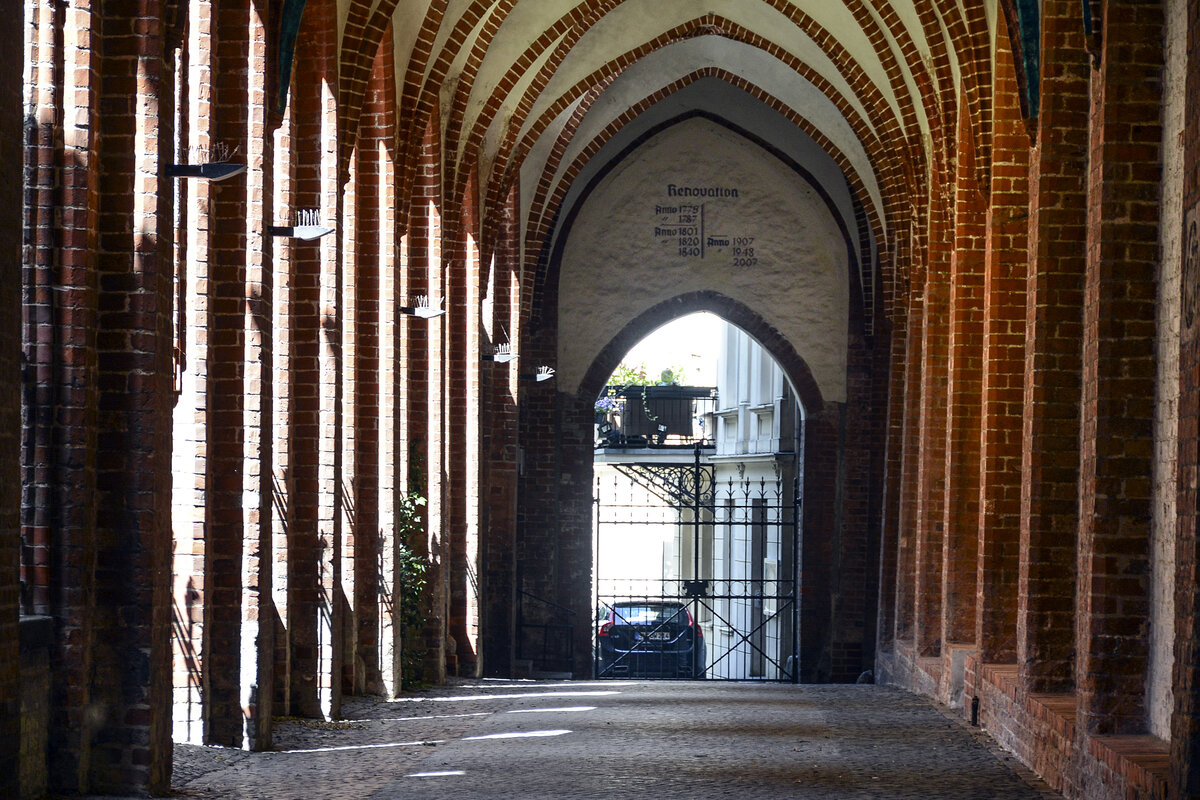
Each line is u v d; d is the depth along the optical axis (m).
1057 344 12.91
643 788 10.69
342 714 16.53
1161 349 10.30
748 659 39.28
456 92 21.72
